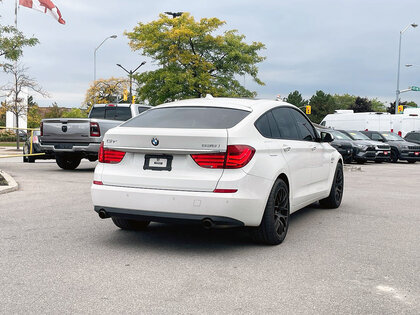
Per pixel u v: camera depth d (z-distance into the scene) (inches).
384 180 538.6
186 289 153.0
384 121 1130.7
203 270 174.2
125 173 199.6
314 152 269.0
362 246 213.9
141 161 198.2
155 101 1465.3
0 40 630.5
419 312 136.1
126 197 195.2
